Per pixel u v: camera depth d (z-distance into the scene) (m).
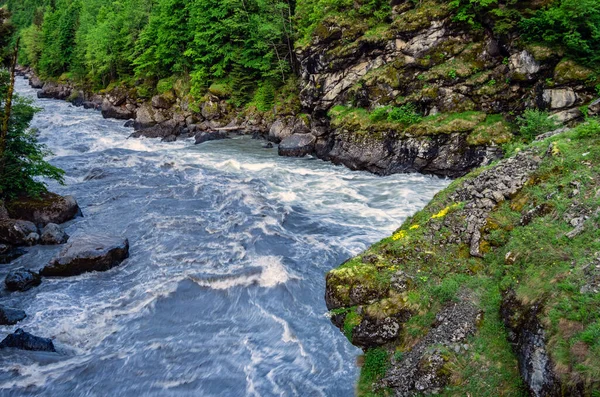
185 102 43.22
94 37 62.47
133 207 21.19
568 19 22.53
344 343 10.80
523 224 10.40
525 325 7.95
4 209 18.53
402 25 27.83
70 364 10.51
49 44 82.31
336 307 10.72
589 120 12.97
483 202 11.55
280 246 16.62
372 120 27.81
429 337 9.00
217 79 42.72
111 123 48.00
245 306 12.90
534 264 9.03
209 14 42.16
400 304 9.81
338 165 29.06
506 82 24.88
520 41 24.16
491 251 10.42
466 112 25.48
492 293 9.30
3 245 16.61
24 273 14.20
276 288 13.63
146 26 54.75
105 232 18.33
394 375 8.73
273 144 35.44
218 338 11.52
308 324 11.91
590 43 22.67
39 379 9.98
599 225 8.91
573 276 8.00
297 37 38.44
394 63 28.23
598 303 7.19
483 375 7.86
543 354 7.13
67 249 15.23
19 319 12.30
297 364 10.35
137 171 27.44
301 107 36.22
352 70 30.59
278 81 39.78
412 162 25.91
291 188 24.08
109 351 11.07
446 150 24.86
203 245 16.81
